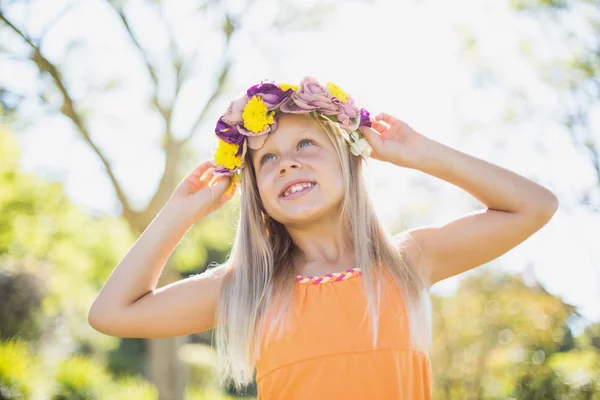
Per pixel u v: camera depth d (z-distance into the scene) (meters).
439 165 2.09
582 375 6.53
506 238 2.07
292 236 2.13
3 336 10.25
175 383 9.45
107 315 2.01
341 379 1.83
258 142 2.10
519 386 6.85
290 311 1.95
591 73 7.24
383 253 2.05
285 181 2.03
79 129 8.75
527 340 7.71
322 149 2.09
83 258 10.72
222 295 2.08
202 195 2.18
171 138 9.02
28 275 10.53
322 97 2.07
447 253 2.10
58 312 11.34
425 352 1.95
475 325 8.73
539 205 2.05
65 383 8.16
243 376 2.02
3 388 6.98
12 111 8.53
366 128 2.14
